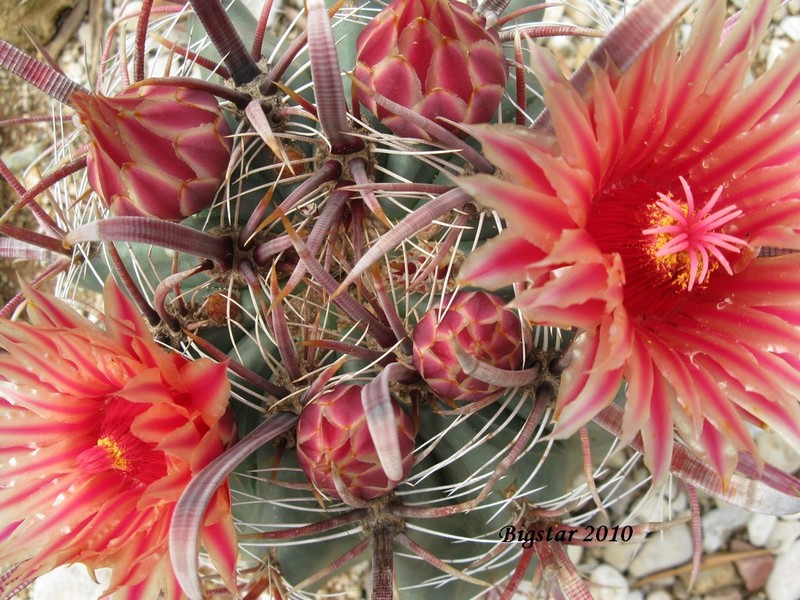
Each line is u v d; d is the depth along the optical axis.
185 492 0.08
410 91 0.09
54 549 0.09
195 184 0.10
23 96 0.22
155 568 0.09
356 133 0.10
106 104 0.09
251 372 0.10
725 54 0.09
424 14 0.09
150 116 0.10
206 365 0.09
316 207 0.11
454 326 0.09
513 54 0.13
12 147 0.22
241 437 0.11
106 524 0.09
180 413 0.09
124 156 0.10
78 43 0.22
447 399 0.10
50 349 0.09
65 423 0.10
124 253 0.12
